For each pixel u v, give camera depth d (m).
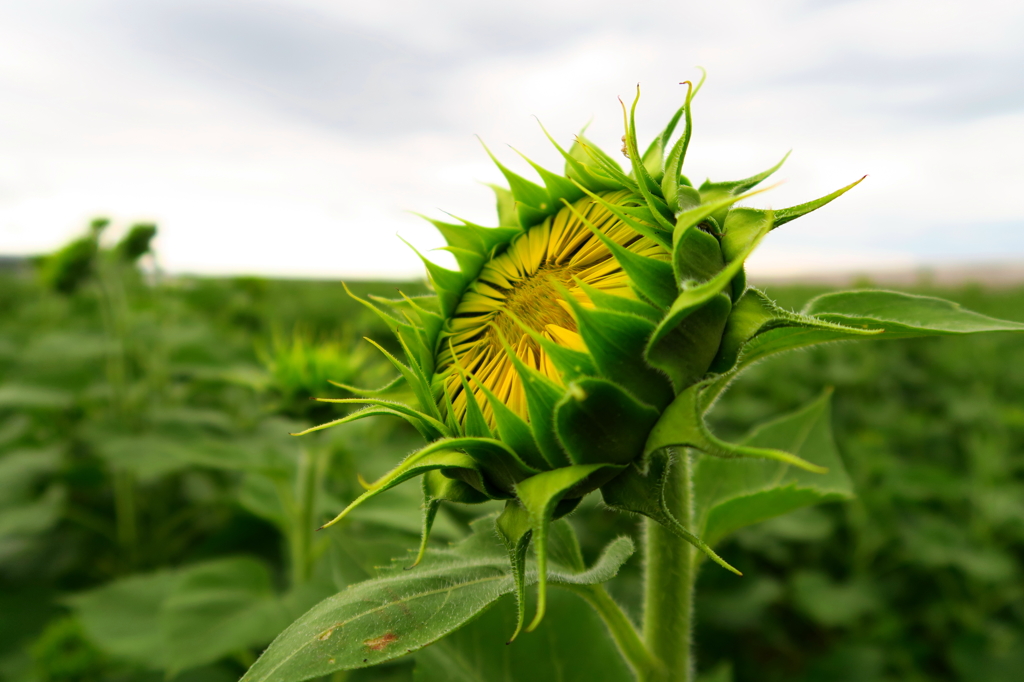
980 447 1.06
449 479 0.30
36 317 1.70
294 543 0.61
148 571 0.86
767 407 1.36
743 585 0.86
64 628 0.60
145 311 1.17
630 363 0.27
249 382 0.64
